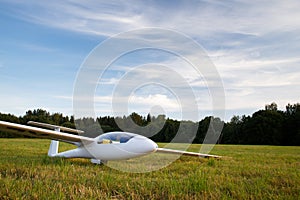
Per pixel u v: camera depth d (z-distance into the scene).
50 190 5.09
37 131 9.71
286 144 51.19
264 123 51.09
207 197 5.07
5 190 4.86
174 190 5.37
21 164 8.32
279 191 5.75
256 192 5.41
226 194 5.32
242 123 52.81
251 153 17.77
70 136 9.92
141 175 7.67
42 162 9.11
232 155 15.55
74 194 4.93
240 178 7.07
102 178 6.36
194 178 6.63
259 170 8.62
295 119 50.91
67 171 7.23
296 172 8.29
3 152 13.85
